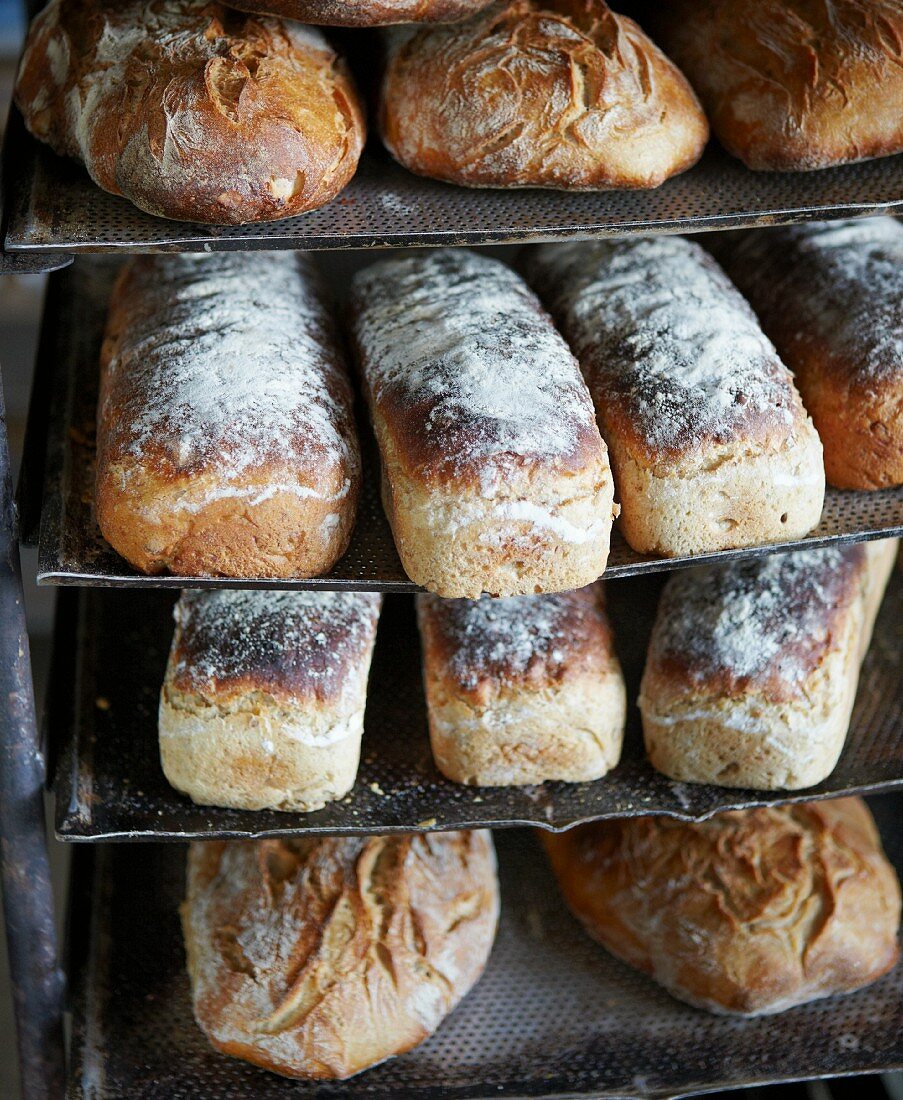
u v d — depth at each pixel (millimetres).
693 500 1041
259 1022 1140
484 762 1115
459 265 1144
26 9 1247
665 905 1203
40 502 1137
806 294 1141
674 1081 1178
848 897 1198
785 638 1122
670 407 1045
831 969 1188
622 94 1038
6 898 1122
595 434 1026
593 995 1233
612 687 1125
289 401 1042
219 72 1000
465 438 1003
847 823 1243
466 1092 1169
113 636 1227
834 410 1098
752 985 1177
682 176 1070
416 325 1088
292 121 997
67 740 1143
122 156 994
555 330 1101
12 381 1593
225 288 1120
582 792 1134
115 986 1215
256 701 1070
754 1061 1189
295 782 1086
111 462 1027
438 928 1178
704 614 1143
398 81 1055
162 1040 1188
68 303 1258
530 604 1135
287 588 1033
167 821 1095
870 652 1262
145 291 1139
